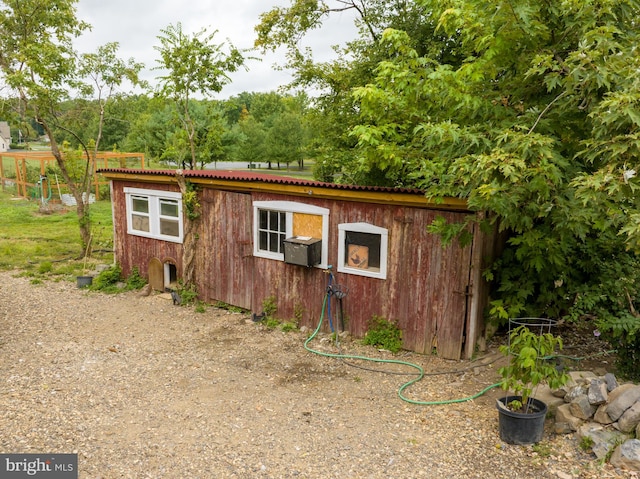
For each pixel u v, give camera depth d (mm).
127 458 4797
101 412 5715
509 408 5195
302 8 14742
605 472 4422
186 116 17344
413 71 6906
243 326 8922
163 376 6797
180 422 5539
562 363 6500
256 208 9055
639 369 6039
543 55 5180
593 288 6781
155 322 9109
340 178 13359
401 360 7344
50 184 24234
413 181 10312
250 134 41000
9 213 20766
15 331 8414
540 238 6461
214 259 9914
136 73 15367
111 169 11148
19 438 5055
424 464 4727
